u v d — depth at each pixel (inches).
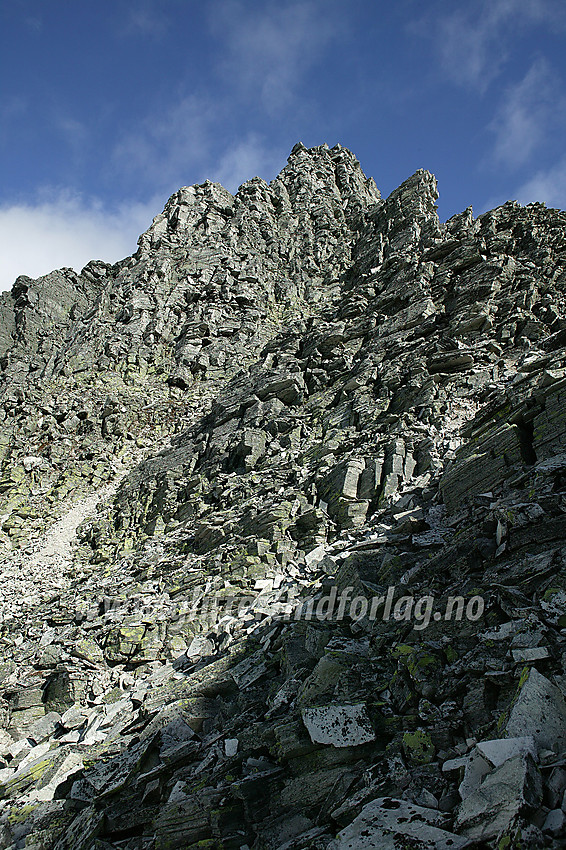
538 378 714.8
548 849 202.1
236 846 311.4
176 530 1269.7
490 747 254.5
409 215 2541.8
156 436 2039.9
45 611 1073.5
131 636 795.4
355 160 4291.3
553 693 273.4
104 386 2295.8
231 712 467.5
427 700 333.4
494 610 372.8
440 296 1523.1
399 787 282.0
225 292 2714.1
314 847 271.6
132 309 2672.2
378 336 1520.7
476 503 564.7
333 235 3260.3
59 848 398.6
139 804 396.2
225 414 1624.0
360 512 876.6
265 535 937.5
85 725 644.7
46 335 2992.1
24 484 1825.8
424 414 1035.9
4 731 707.4
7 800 519.2
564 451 549.6
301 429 1349.7
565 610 326.3
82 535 1555.1
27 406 2155.5
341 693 379.2
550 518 414.3
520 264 1486.2
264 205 3496.6
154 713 545.6
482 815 226.8
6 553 1494.8
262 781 343.0
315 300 2714.1
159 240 3169.3
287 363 1667.1
